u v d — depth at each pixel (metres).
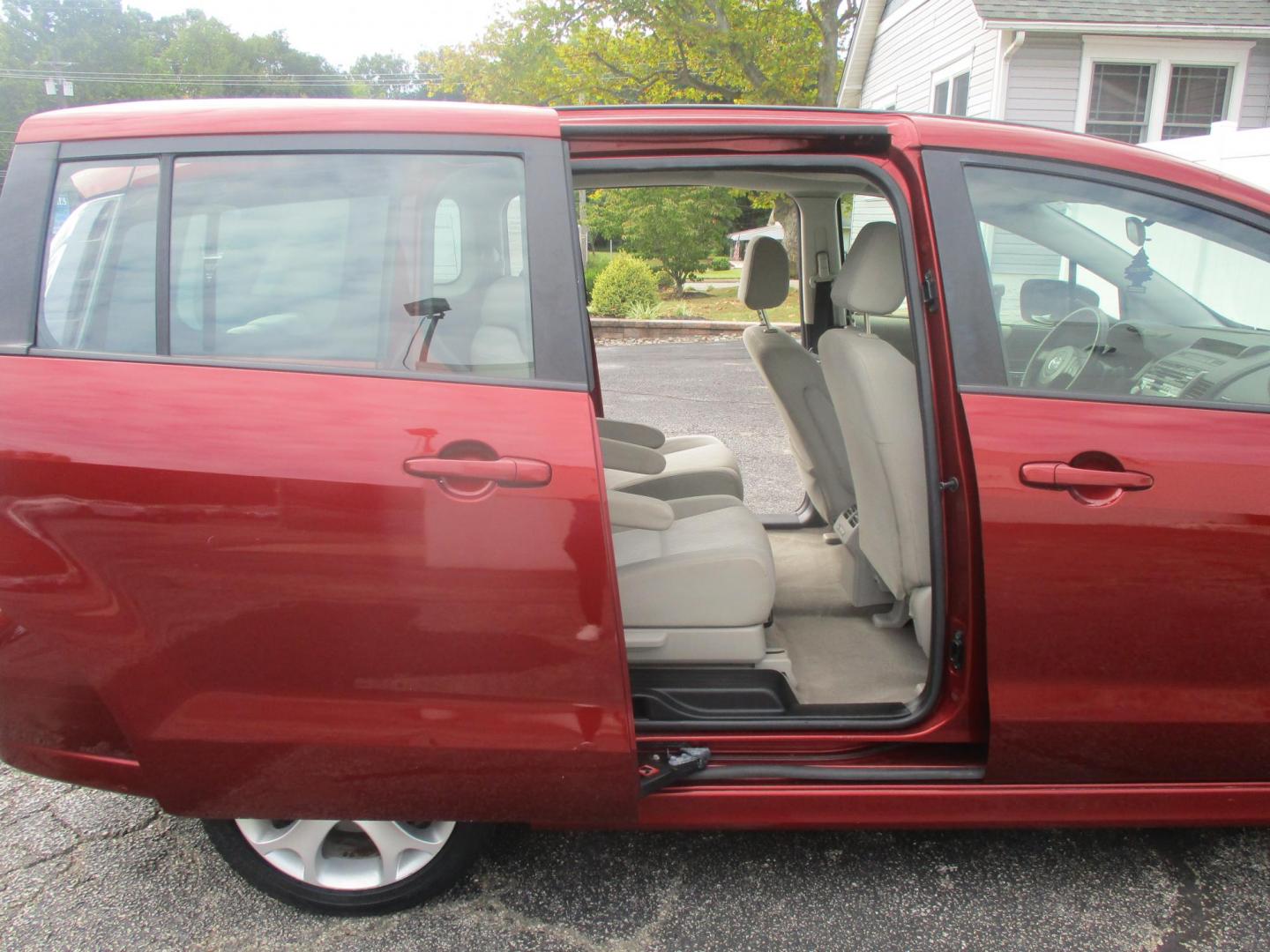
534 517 1.66
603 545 1.69
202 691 1.69
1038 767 1.86
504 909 2.02
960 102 10.91
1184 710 1.81
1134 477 1.74
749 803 1.89
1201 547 1.74
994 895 2.04
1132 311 1.88
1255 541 1.75
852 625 2.67
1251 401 1.86
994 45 9.68
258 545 1.64
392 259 1.74
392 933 1.95
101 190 1.72
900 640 2.56
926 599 2.18
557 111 1.86
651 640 2.11
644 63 17.03
